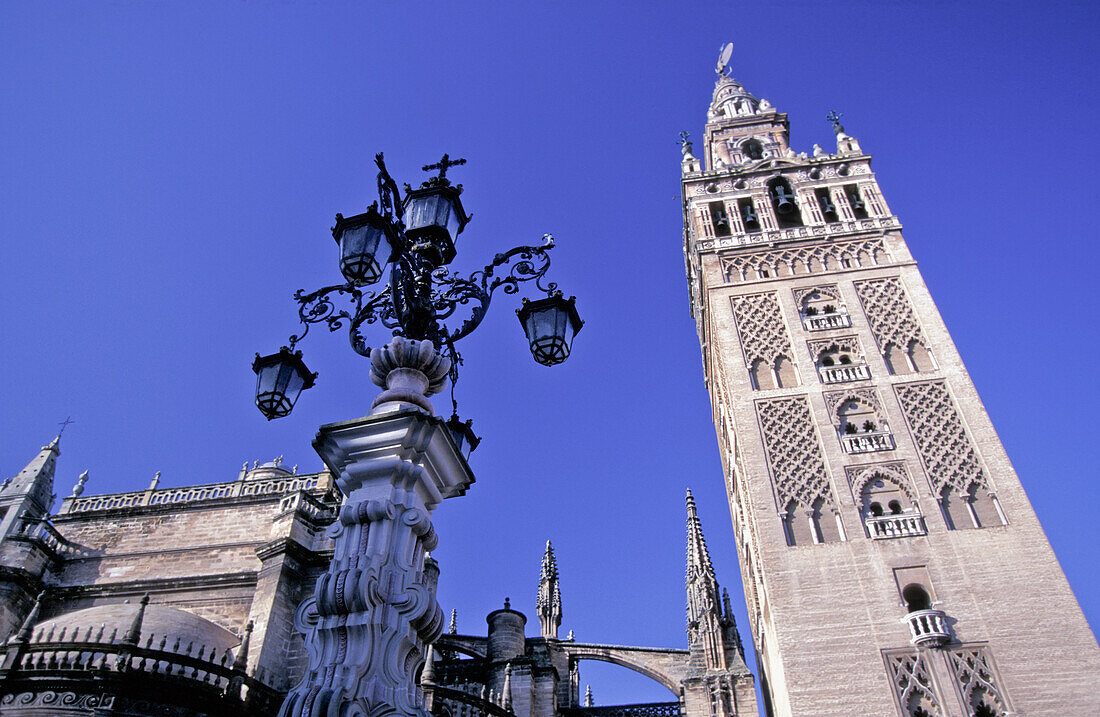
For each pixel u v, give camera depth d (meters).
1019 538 29.62
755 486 33.50
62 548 37.09
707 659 38.12
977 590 28.39
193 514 37.59
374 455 9.54
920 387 35.75
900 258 42.09
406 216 12.91
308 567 32.47
